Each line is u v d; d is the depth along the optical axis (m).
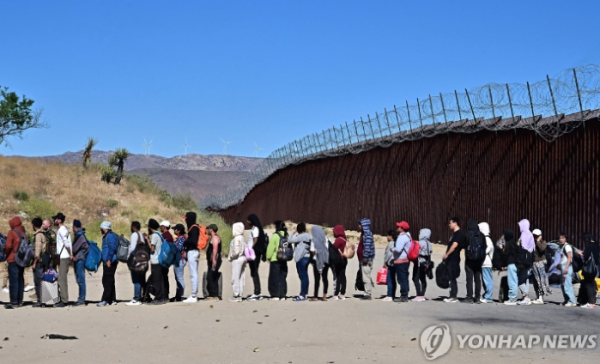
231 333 11.75
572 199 21.84
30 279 21.64
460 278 20.81
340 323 12.58
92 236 30.05
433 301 15.60
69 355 10.09
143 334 11.75
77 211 36.00
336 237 16.38
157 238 15.68
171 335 11.63
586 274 14.43
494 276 21.34
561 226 22.34
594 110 21.16
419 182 32.38
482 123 26.83
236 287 15.96
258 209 61.81
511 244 14.95
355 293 18.22
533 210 23.91
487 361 9.59
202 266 25.86
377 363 9.46
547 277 15.19
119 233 30.89
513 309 14.16
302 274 15.74
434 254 26.80
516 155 25.05
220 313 13.90
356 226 39.25
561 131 22.34
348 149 39.88
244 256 16.08
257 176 61.31
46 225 15.54
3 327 12.53
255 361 9.62
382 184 36.09
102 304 15.38
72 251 15.64
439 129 30.22
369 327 12.16
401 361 9.58
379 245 32.47
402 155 34.09
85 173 43.19
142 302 15.93
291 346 10.63
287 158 51.59
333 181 43.09
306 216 47.91
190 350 10.41
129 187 43.06
